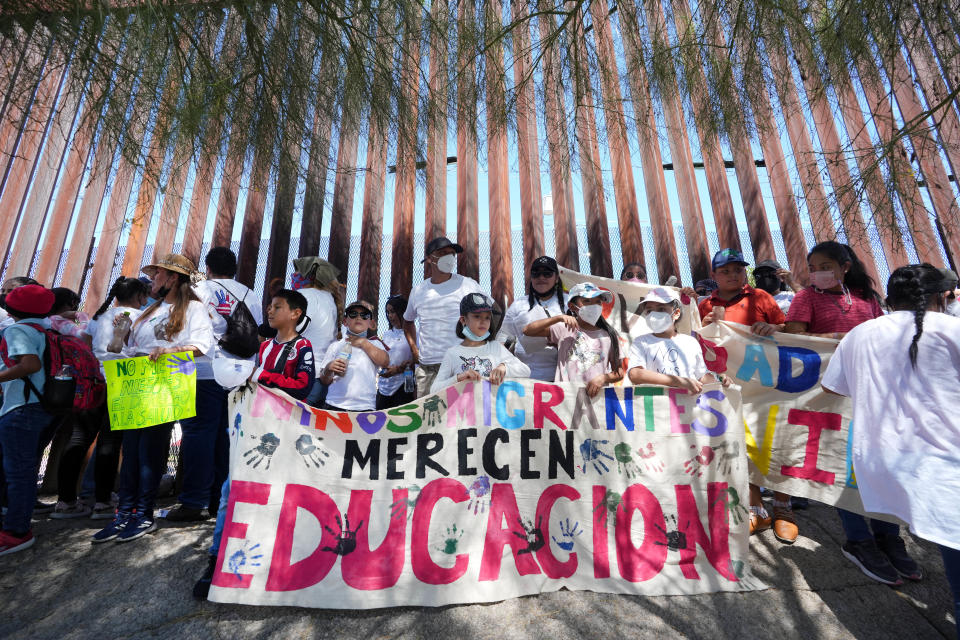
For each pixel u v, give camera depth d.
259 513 2.54
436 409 2.79
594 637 2.25
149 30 2.31
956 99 2.82
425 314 3.77
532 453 2.78
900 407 2.12
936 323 2.11
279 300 2.96
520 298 3.65
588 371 3.06
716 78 2.88
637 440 2.83
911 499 1.95
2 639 2.27
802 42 2.73
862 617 2.40
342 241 4.93
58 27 2.35
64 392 3.08
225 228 4.95
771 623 2.36
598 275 4.77
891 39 2.61
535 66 3.10
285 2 2.73
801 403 3.15
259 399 2.69
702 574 2.62
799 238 4.55
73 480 3.56
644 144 4.34
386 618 2.37
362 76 2.93
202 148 2.84
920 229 3.98
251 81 2.92
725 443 2.81
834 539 3.08
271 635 2.28
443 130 3.44
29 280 4.14
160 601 2.50
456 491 2.68
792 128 4.54
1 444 2.99
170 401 3.14
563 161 3.23
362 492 2.63
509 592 2.50
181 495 3.35
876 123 3.08
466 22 2.96
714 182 4.90
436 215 4.95
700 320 3.64
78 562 2.86
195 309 3.29
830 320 3.28
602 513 2.72
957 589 1.95
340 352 3.40
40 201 4.93
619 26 3.18
